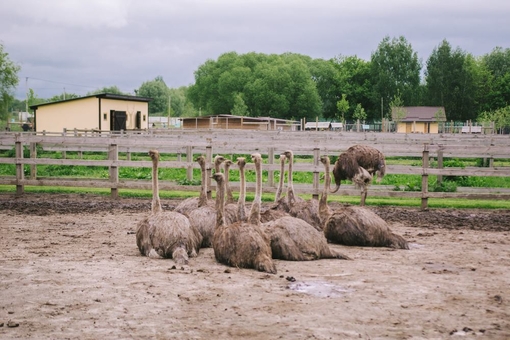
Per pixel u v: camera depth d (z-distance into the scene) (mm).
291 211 10492
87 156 27969
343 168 13469
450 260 8797
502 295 6820
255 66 96250
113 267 7980
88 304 6301
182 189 16766
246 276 7539
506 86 92250
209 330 5527
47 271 7707
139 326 5625
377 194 15438
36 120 44562
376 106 97500
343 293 6809
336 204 15773
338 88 103625
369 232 9750
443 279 7555
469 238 10930
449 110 93125
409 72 97500
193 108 104375
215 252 8430
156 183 9375
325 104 104562
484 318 5953
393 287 7105
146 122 48562
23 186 17656
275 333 5457
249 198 16312
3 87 51469
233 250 8133
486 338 5383
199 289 6898
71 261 8383
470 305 6406
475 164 26156
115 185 16906
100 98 43469
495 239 10836
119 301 6410
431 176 21812
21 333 5430
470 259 8898
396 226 12453
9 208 14719
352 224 9836
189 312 6047
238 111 78000
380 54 98750
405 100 95562
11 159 17375
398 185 19203
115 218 13242
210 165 16250
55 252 9133
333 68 105812
